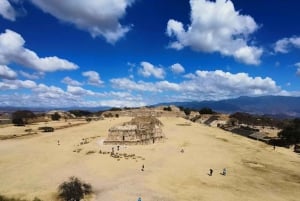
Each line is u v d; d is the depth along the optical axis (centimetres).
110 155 7606
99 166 6556
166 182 5569
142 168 6391
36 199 4525
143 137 9750
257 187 5572
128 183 5400
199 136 12256
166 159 7544
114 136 9444
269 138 13012
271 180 6134
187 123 16838
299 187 5703
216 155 8450
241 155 8731
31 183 5381
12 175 5931
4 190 5016
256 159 8281
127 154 7856
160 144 9831
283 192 5350
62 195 4678
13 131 13588
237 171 6744
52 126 15588
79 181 5003
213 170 6688
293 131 12056
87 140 10381
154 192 4950
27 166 6681
